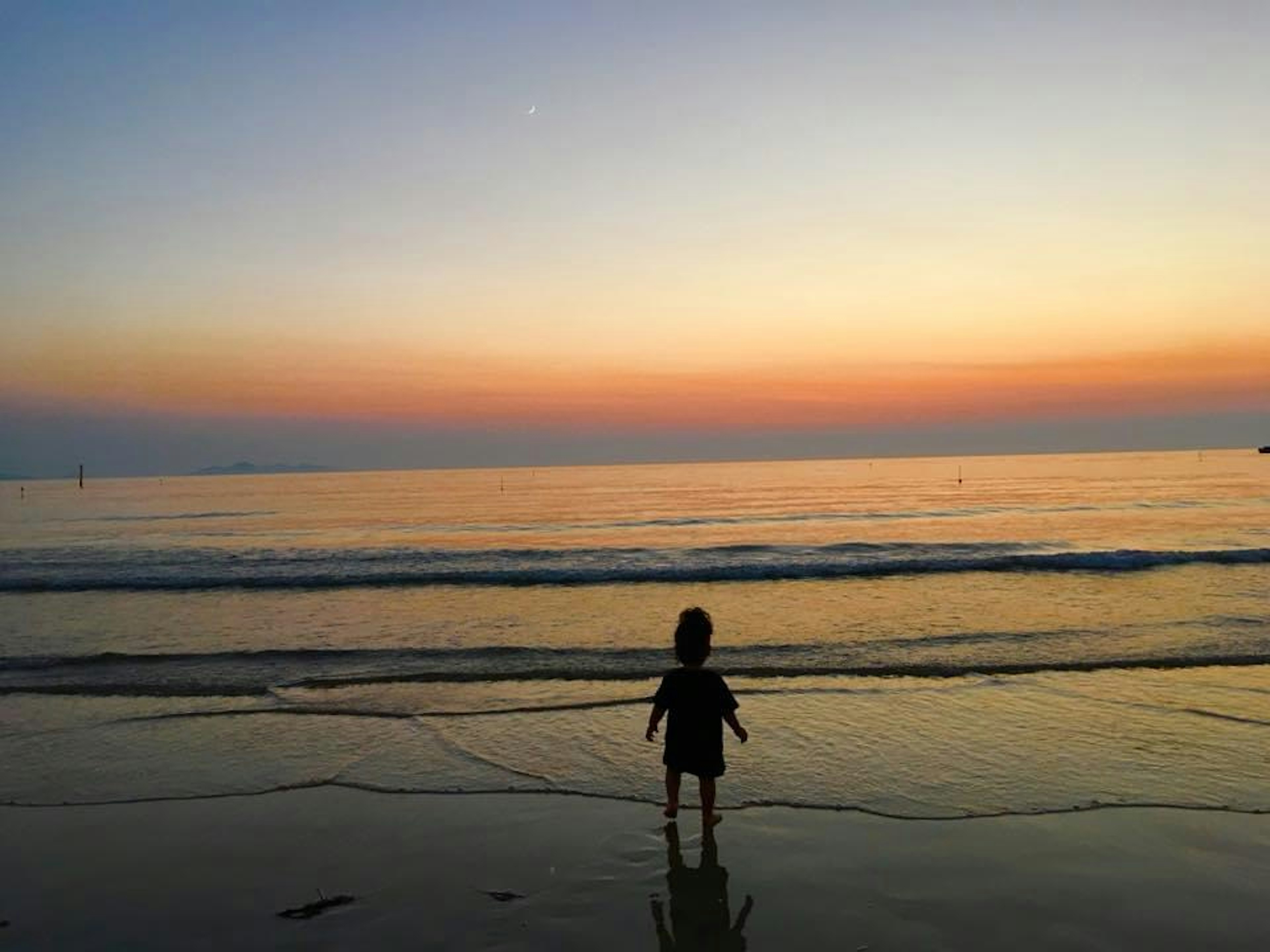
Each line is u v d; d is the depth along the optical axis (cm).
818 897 447
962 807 563
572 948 400
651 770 648
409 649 1120
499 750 702
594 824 550
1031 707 793
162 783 637
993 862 484
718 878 471
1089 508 4728
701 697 560
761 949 396
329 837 536
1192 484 7525
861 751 677
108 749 717
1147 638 1100
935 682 894
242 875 485
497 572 1891
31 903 453
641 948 399
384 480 15388
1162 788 591
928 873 472
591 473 17738
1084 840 511
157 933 420
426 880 476
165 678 969
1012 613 1316
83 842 534
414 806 586
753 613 1359
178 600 1612
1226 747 675
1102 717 759
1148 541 2800
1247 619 1224
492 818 563
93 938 415
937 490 7344
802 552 2492
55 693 906
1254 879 459
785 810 564
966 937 403
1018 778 614
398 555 2520
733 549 2609
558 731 752
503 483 11756
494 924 424
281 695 888
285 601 1589
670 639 1179
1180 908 429
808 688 870
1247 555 1905
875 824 540
